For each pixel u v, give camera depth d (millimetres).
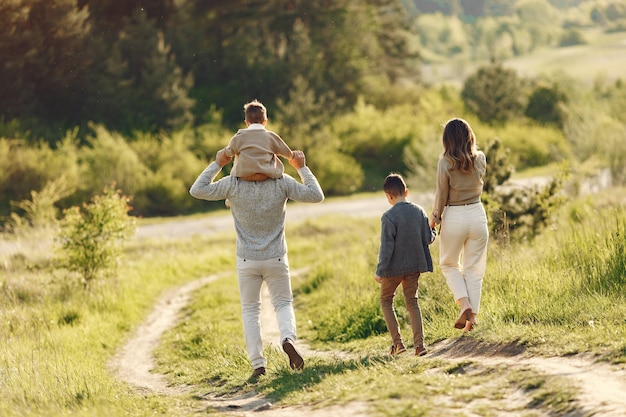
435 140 28312
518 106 56250
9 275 14250
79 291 13453
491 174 13234
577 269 8055
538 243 11984
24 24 39375
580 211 17375
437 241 11711
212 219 32219
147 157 36688
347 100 55656
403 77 67000
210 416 5445
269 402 5645
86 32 41719
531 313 6973
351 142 46219
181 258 19469
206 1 52281
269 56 51250
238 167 6527
